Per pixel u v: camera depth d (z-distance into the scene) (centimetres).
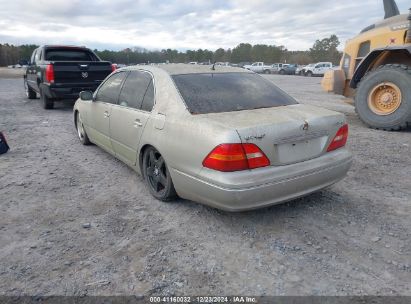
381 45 795
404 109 714
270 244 313
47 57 1152
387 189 433
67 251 304
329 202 396
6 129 805
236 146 298
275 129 313
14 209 385
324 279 266
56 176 490
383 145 634
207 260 291
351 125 827
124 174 497
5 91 1775
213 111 357
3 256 297
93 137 590
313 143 343
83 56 1220
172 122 357
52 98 1040
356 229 337
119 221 358
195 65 453
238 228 342
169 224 351
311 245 311
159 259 292
